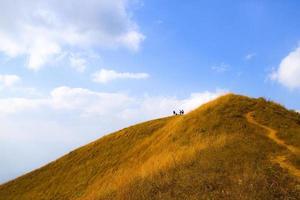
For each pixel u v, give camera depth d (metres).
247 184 23.72
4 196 56.34
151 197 26.66
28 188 56.09
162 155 40.50
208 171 27.64
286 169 26.62
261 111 43.44
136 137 55.69
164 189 27.22
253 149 31.23
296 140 34.09
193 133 41.88
